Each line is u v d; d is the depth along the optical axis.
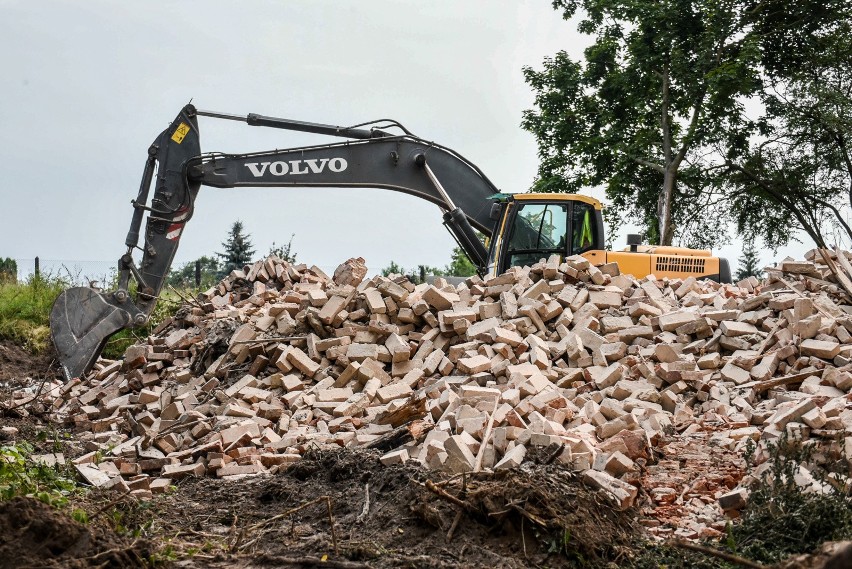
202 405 12.30
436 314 13.20
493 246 16.34
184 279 24.39
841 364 10.69
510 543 7.23
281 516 8.06
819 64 34.28
